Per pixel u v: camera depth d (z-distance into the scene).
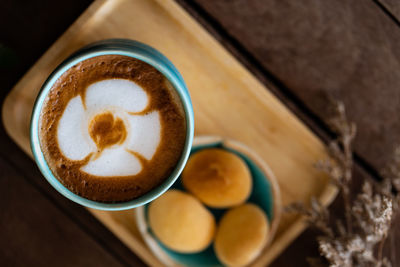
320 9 0.50
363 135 0.51
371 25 0.50
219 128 0.49
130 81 0.41
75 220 0.51
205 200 0.47
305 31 0.50
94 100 0.41
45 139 0.41
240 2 0.49
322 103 0.51
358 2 0.50
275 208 0.48
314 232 0.51
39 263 0.51
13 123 0.48
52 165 0.41
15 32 0.49
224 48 0.48
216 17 0.50
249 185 0.47
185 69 0.48
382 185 0.49
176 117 0.41
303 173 0.50
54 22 0.49
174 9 0.47
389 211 0.43
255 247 0.47
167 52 0.48
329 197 0.49
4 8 0.49
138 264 0.51
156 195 0.41
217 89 0.49
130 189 0.41
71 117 0.41
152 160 0.41
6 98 0.47
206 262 0.49
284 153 0.49
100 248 0.51
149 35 0.48
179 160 0.41
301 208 0.47
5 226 0.51
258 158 0.48
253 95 0.49
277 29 0.50
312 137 0.49
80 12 0.49
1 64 0.49
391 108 0.51
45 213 0.51
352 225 0.51
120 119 0.41
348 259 0.45
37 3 0.49
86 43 0.47
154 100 0.41
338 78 0.50
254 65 0.51
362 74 0.50
